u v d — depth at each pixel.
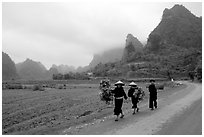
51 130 11.90
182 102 22.61
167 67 189.25
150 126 12.12
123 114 16.20
